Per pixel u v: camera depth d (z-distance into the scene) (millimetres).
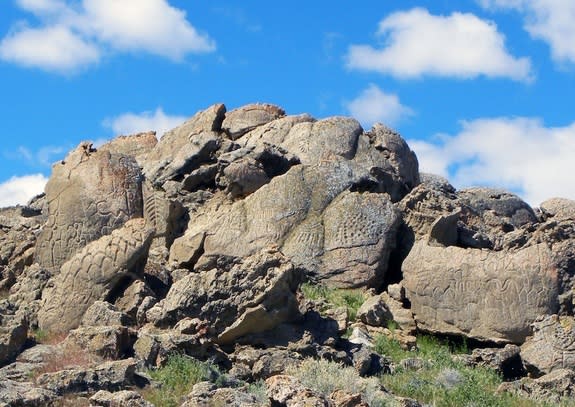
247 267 31250
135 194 37094
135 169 37469
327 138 42344
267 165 40312
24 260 36531
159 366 28656
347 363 30906
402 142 43594
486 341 34375
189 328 29922
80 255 32656
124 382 26938
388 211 37938
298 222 37719
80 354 28500
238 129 43844
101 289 32219
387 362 31844
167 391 27078
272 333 31000
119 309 31750
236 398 26094
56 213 36438
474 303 34656
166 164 41156
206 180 40469
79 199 36500
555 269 34406
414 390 29938
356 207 37906
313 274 37062
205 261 36469
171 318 30766
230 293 30953
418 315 35219
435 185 47781
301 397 24312
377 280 37156
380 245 37344
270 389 24672
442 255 35406
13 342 28891
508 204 49250
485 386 31234
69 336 29156
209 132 43188
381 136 43250
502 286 34500
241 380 29297
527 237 38844
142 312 31375
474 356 33469
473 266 34938
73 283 32406
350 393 25266
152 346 28828
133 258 32438
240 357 30078
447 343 35031
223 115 44375
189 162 40938
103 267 32375
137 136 46531
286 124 43500
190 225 38000
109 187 36812
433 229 37312
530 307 34156
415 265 35500
